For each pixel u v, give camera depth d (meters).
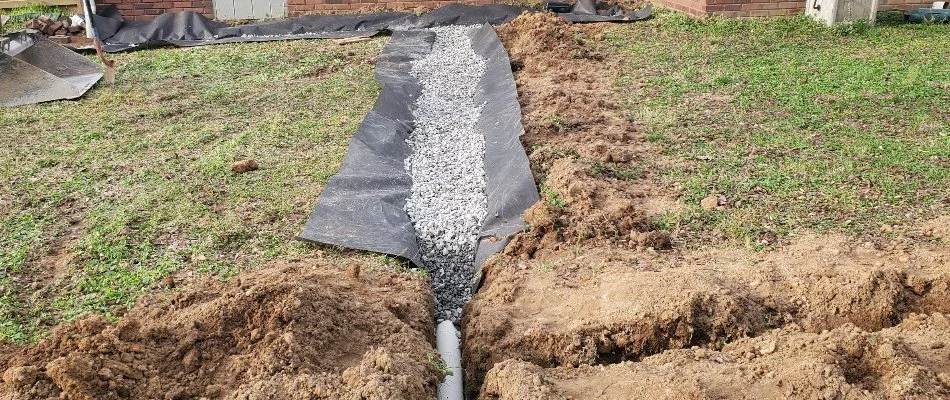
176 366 3.60
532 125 7.29
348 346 3.91
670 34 11.16
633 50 10.40
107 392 3.32
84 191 6.12
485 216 5.96
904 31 10.59
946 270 4.23
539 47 10.23
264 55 11.05
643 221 5.34
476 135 7.77
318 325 3.87
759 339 3.80
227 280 4.70
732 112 7.57
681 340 4.03
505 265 5.00
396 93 8.70
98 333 3.62
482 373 4.10
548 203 5.55
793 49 9.95
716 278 4.39
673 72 9.21
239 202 5.91
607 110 7.87
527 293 4.62
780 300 4.24
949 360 3.40
